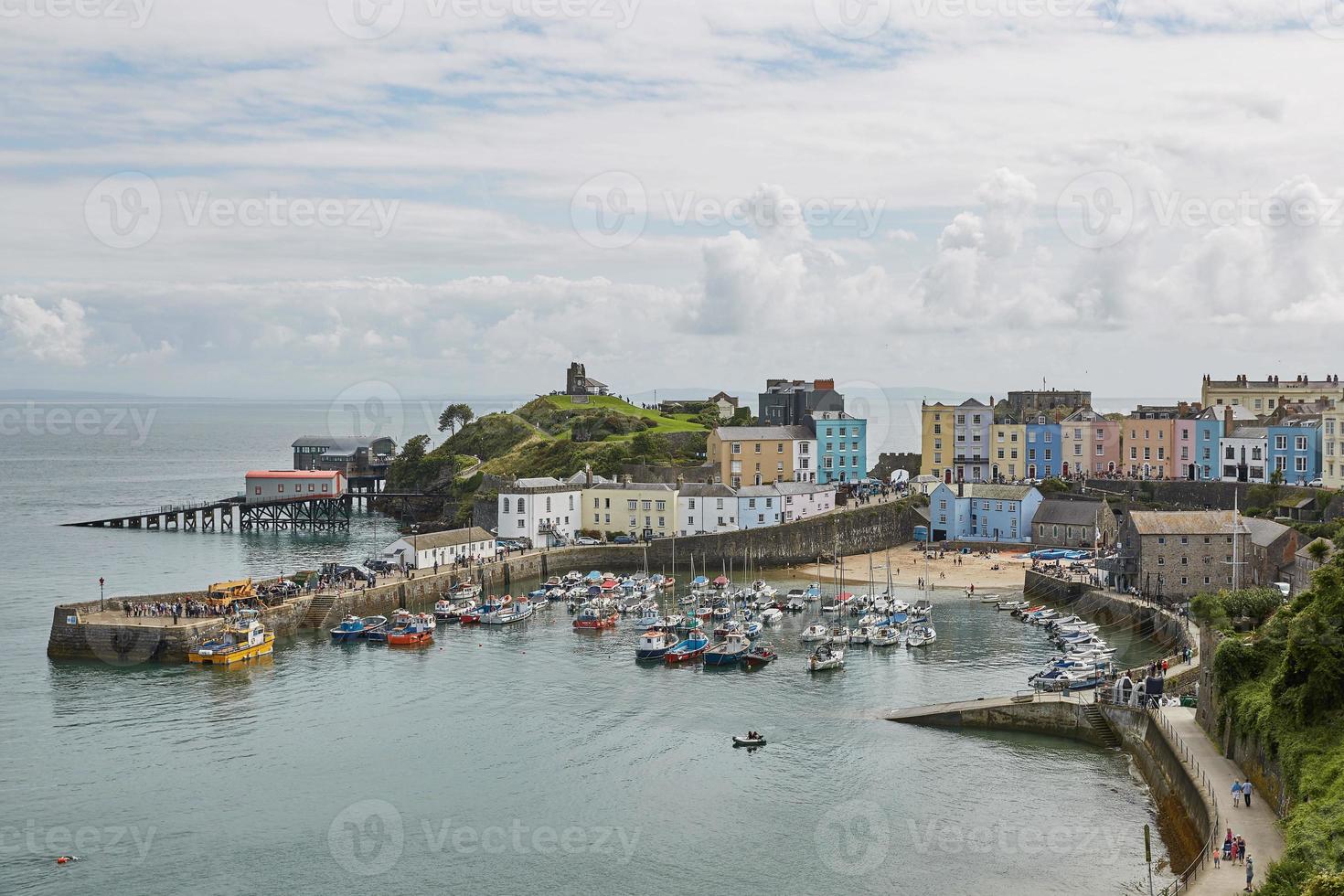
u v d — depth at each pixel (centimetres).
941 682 11612
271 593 14462
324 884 7200
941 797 8556
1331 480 18650
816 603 15925
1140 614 13738
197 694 11112
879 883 7200
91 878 7269
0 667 12175
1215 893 6053
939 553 19950
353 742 9712
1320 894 5138
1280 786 6994
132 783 8775
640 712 10575
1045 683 11112
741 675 11969
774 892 7100
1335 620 7519
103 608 13212
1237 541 14038
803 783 8844
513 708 10706
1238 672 8231
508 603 15388
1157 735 8894
